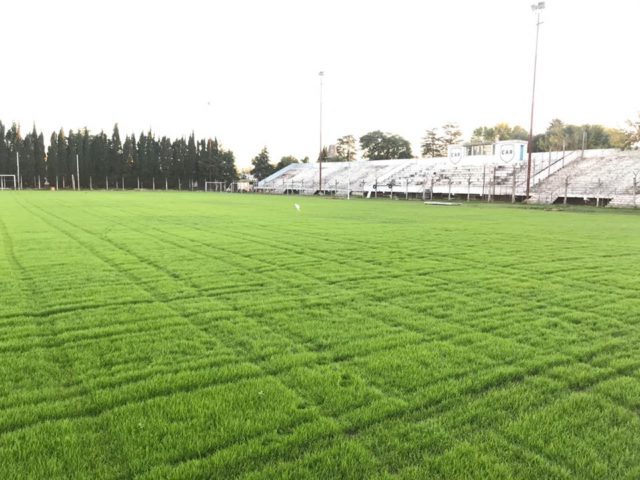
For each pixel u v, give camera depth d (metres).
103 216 20.33
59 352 4.30
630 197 36.22
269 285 7.14
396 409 3.29
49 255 9.75
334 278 7.66
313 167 81.38
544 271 8.47
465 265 9.02
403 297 6.49
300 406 3.33
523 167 49.56
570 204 39.00
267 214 22.77
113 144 85.88
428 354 4.33
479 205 35.50
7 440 2.86
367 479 2.54
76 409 3.25
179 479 2.52
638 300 6.43
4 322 5.17
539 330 5.10
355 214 23.50
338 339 4.72
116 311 5.64
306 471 2.59
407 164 66.25
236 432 2.97
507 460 2.74
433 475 2.58
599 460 2.76
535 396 3.55
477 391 3.63
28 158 79.38
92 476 2.53
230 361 4.14
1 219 18.38
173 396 3.45
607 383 3.79
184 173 90.69
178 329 4.98
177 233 14.07
